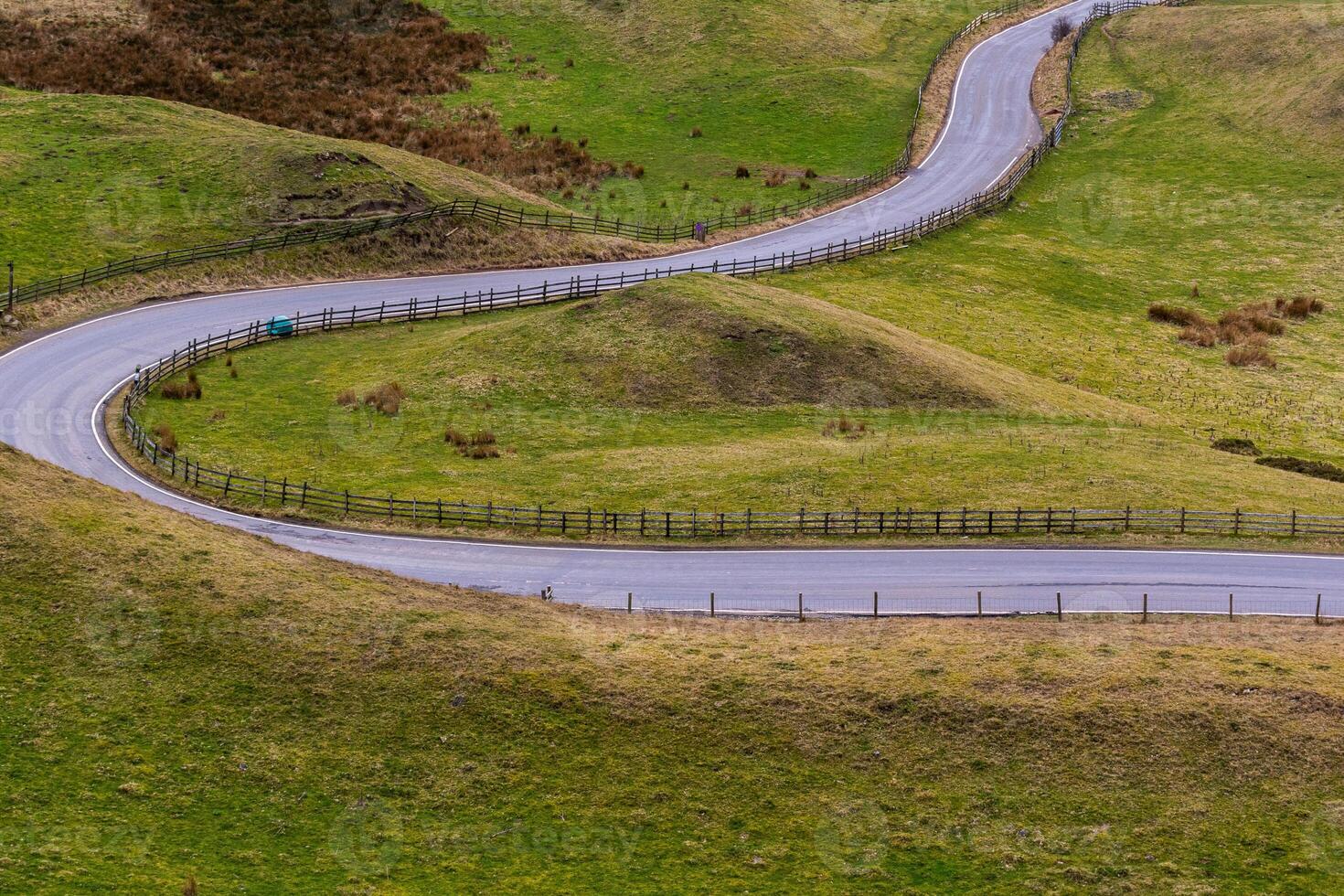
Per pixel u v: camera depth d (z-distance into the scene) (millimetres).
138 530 37812
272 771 30859
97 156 76438
